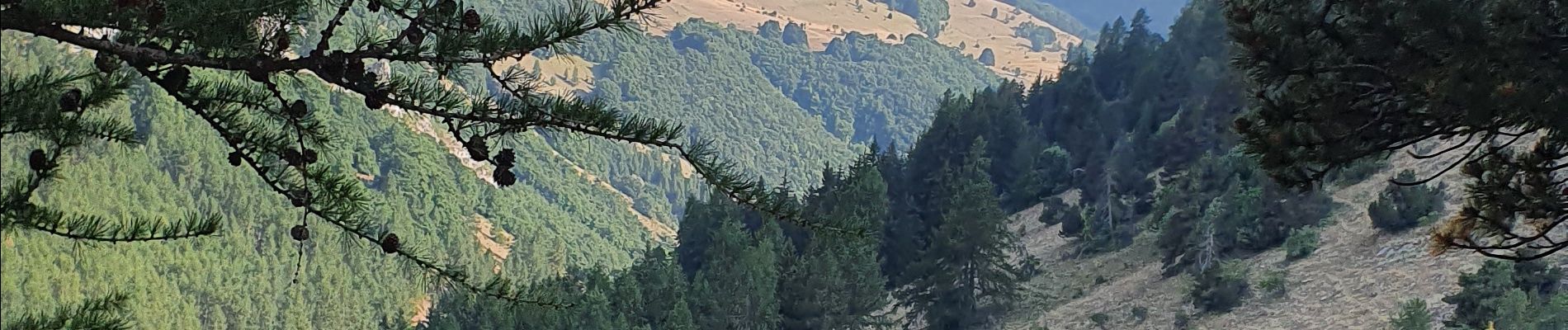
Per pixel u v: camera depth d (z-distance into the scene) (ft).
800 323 191.83
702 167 24.72
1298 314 176.14
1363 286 176.14
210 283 417.28
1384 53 42.47
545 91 23.84
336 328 442.50
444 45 23.18
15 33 24.71
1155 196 258.37
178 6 23.90
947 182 270.87
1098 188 271.28
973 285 208.33
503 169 23.48
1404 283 170.91
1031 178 306.76
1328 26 43.68
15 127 24.20
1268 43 44.29
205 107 25.85
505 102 23.50
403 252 28.19
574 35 23.38
